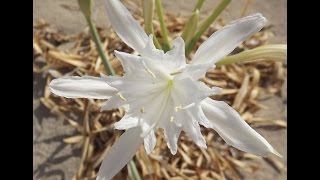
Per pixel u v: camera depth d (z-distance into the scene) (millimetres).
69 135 196
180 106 107
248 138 109
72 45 215
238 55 119
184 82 106
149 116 110
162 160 189
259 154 109
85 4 124
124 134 113
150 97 111
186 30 122
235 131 110
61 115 198
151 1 119
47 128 196
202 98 105
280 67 219
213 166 194
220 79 215
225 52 111
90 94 111
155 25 214
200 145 105
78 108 200
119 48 212
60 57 206
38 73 206
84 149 192
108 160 112
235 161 196
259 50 119
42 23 217
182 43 107
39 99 201
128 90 108
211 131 200
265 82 218
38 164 190
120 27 111
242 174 195
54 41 214
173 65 108
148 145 107
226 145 199
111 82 108
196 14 119
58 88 111
